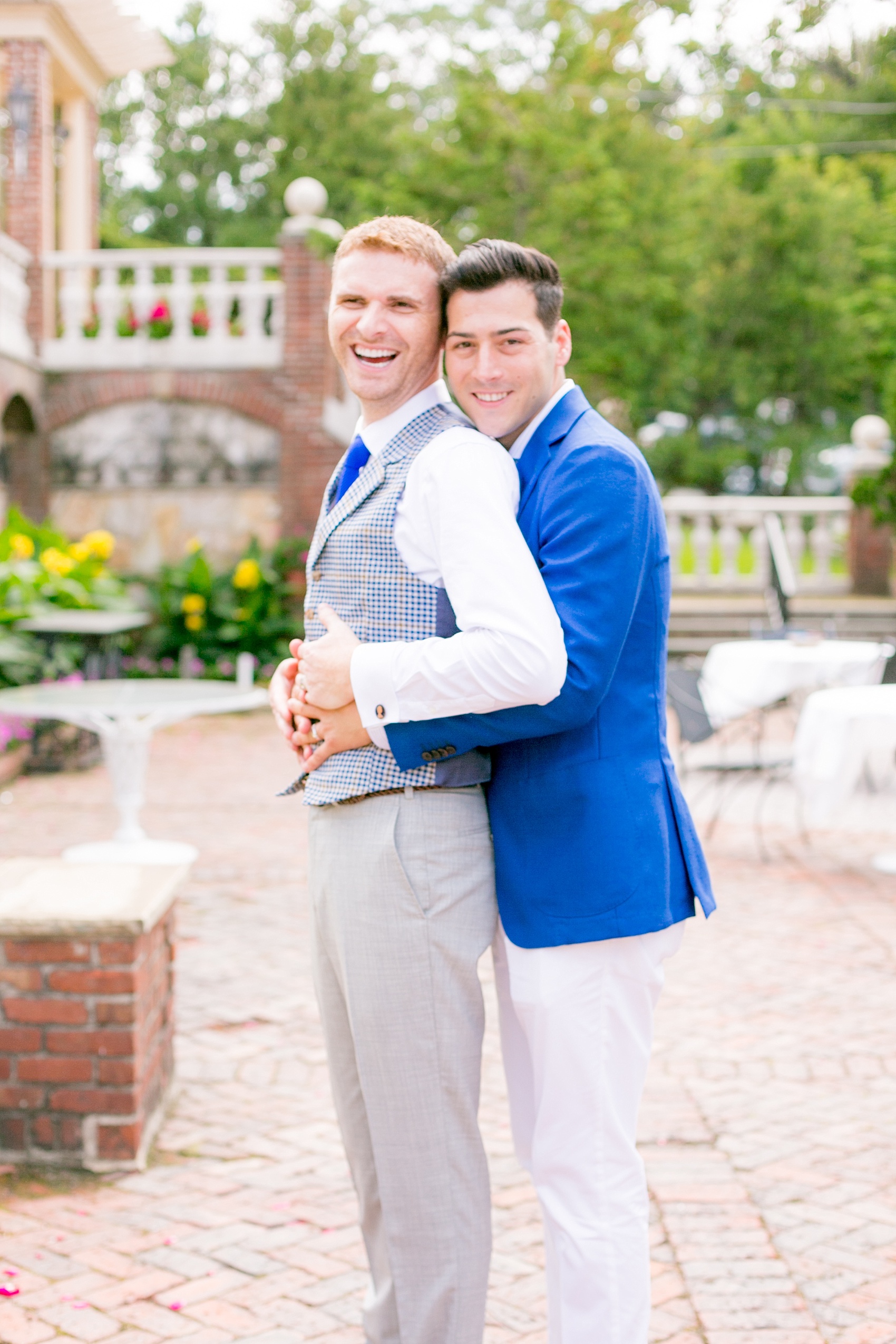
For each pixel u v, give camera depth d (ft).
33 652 30.25
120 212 106.01
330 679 6.10
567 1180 6.35
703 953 16.28
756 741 23.36
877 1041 13.08
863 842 22.62
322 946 6.55
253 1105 11.39
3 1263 8.55
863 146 71.82
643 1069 6.49
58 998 9.93
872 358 54.08
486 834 6.47
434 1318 6.35
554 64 51.80
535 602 5.72
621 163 52.85
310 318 43.52
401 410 6.54
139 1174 9.96
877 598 49.88
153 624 42.55
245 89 106.32
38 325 43.91
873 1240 8.93
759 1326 7.83
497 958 6.72
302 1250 8.76
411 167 53.11
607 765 6.23
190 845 21.94
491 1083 12.03
